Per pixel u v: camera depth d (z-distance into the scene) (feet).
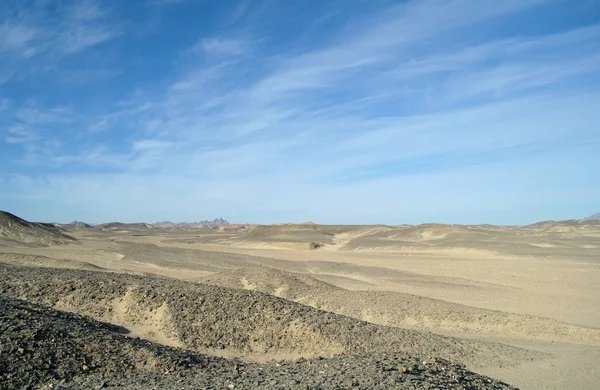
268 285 104.32
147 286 67.67
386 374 37.68
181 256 203.92
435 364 44.24
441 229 332.39
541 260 188.85
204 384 37.29
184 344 54.90
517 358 61.00
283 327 60.34
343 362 43.75
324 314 67.15
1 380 36.04
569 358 63.00
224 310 62.59
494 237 292.61
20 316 45.96
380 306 88.79
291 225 444.14
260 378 38.86
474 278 145.89
